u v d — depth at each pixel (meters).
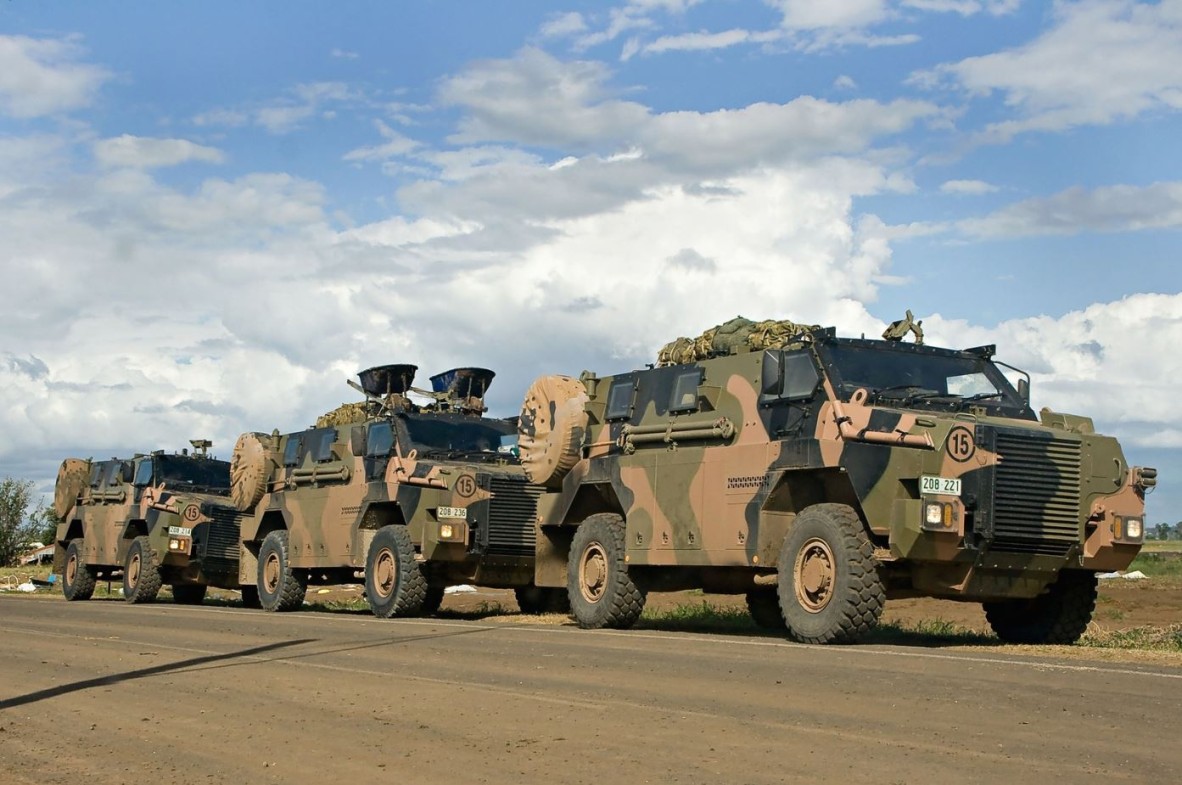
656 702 8.40
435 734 7.56
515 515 17.80
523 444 16.34
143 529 25.56
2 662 11.52
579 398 15.69
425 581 17.88
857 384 12.59
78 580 27.05
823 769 6.34
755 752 6.77
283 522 22.34
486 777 6.43
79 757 7.21
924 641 12.93
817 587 11.91
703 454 13.68
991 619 13.46
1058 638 12.95
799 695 8.46
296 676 10.18
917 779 6.07
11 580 36.31
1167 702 7.87
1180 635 13.41
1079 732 7.02
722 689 8.84
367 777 6.53
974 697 8.15
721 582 14.34
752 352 13.57
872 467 11.75
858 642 11.95
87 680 10.22
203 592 26.16
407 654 11.58
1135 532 11.95
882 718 7.56
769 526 12.83
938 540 11.37
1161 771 6.12
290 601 21.02
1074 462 11.82
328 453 20.67
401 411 19.38
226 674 10.41
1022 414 13.03
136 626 15.60
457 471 17.62
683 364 14.53
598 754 6.87
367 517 19.20
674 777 6.29
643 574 14.76
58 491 28.56
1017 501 11.55
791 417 12.84
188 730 7.93
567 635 13.30
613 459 14.99
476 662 10.80
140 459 26.06
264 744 7.43
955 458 11.44
